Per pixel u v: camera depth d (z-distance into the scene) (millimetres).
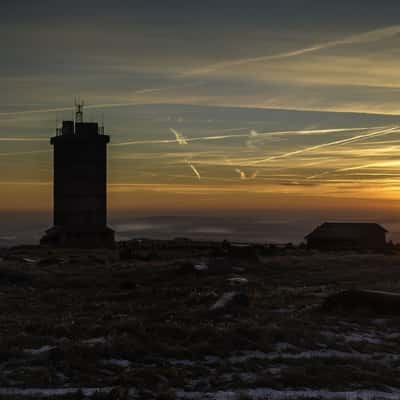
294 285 53281
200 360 23172
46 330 26828
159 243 111750
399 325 32156
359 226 113750
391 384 20922
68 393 17328
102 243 117062
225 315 32500
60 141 122000
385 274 61531
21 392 17969
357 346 26656
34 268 63094
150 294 42219
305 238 113188
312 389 19734
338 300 35625
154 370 20641
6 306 36625
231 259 68000
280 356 23672
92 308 35906
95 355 22219
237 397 17781
